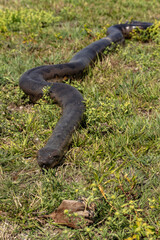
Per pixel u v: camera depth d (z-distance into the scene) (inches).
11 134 174.7
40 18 390.0
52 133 164.1
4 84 241.0
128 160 151.9
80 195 126.4
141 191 129.2
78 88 220.7
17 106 213.3
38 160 145.3
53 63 278.8
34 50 308.8
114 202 114.5
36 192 132.3
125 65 277.1
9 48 319.6
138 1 549.3
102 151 158.4
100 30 365.4
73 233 112.3
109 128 176.9
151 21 444.1
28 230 116.7
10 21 386.0
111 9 492.7
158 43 322.7
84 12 462.9
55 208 123.6
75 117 175.0
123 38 344.2
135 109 198.1
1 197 130.0
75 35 350.3
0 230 116.4
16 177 143.9
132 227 105.3
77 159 153.5
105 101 199.0
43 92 206.5
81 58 263.7
